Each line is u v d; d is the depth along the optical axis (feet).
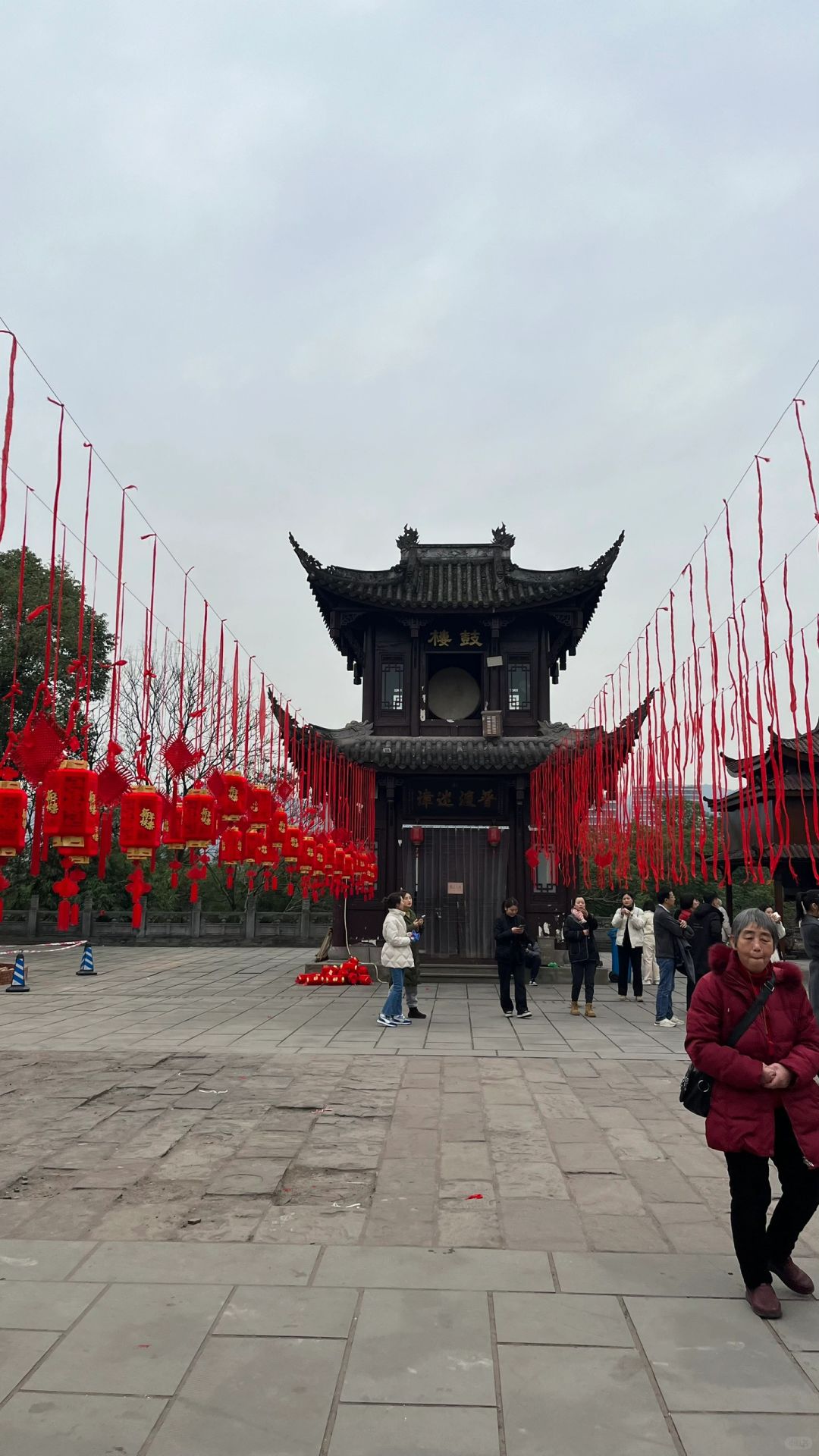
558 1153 29.43
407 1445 13.73
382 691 96.78
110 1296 18.75
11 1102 36.65
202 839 38.50
